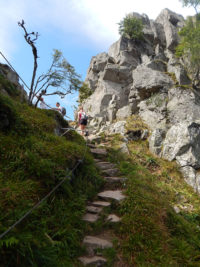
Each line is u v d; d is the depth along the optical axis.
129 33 21.88
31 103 6.89
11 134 3.84
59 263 2.43
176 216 4.74
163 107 11.84
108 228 3.74
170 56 18.98
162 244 3.54
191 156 8.51
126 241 3.43
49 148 4.24
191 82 13.73
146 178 6.91
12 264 1.97
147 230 3.69
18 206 2.55
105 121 15.38
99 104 17.06
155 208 4.50
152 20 25.45
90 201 4.54
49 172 3.48
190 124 9.20
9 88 5.88
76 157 4.95
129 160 8.23
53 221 3.00
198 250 3.98
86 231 3.48
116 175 6.15
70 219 3.31
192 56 13.30
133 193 4.88
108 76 18.03
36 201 2.95
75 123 15.89
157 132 10.14
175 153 8.88
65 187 3.74
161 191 6.70
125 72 17.92
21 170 3.23
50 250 2.48
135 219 3.90
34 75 7.07
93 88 19.81
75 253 2.87
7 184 2.83
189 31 14.49
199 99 11.53
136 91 14.86
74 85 7.56
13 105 4.62
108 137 10.91
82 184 4.75
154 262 3.14
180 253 3.53
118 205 4.38
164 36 22.56
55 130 5.95
